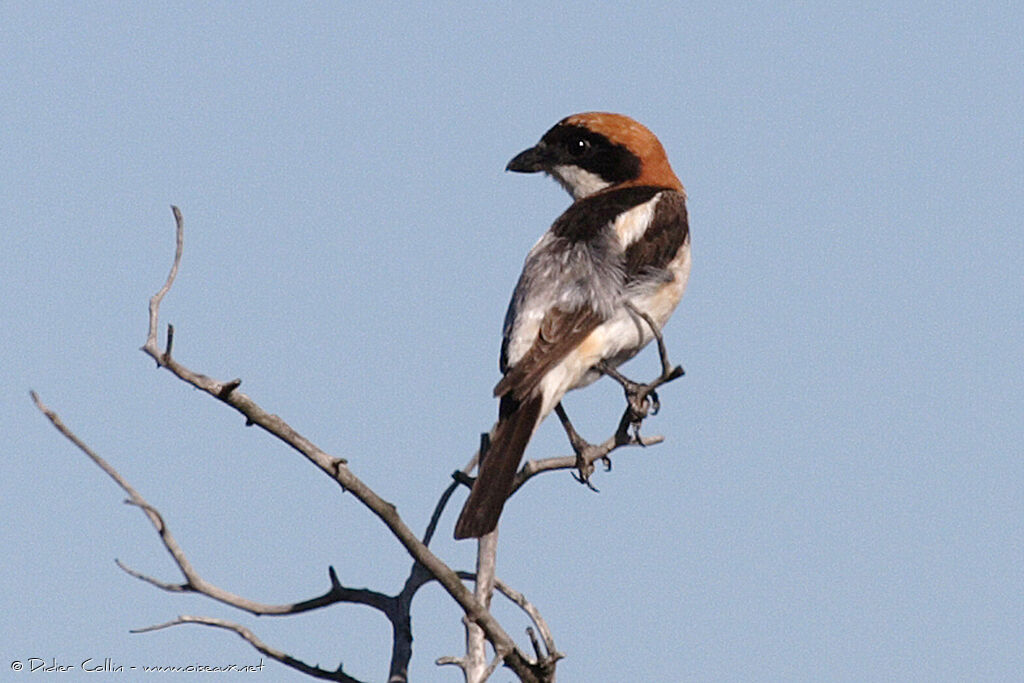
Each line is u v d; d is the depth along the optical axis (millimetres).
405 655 8500
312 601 8367
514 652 8086
